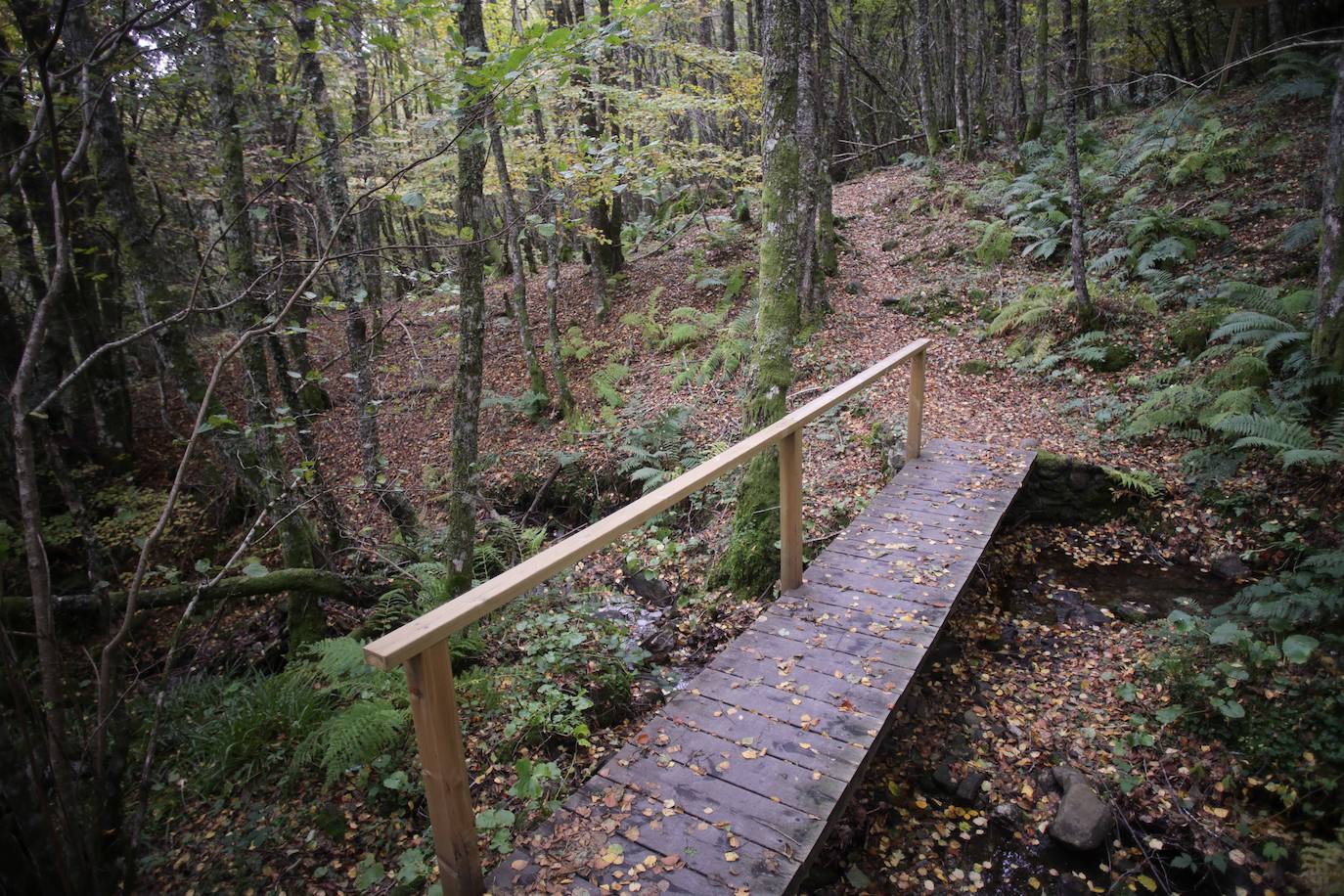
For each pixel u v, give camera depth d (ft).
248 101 20.12
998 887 11.42
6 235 22.52
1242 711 12.63
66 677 12.03
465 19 15.88
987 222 40.75
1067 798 12.35
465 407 17.46
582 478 30.66
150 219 29.45
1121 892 11.14
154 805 12.30
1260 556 17.66
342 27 12.71
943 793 13.12
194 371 23.91
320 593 17.52
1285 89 38.14
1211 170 34.88
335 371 44.34
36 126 8.73
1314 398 20.08
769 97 17.67
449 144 12.01
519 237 20.29
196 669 17.74
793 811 9.47
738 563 17.92
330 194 21.25
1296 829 11.39
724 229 50.49
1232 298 25.84
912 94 74.13
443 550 21.66
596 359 41.39
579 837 9.13
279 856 11.04
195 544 25.75
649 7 11.46
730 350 33.91
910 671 12.35
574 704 13.60
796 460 14.48
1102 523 20.67
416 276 16.58
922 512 18.56
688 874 8.54
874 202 52.95
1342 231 19.45
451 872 8.05
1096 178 39.01
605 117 36.58
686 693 12.07
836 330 34.99
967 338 32.07
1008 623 17.52
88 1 10.94
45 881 8.30
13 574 14.32
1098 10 61.31
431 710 7.50
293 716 13.94
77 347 30.07
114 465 30.48
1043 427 24.64
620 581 20.49
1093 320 28.68
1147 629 16.05
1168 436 22.33
